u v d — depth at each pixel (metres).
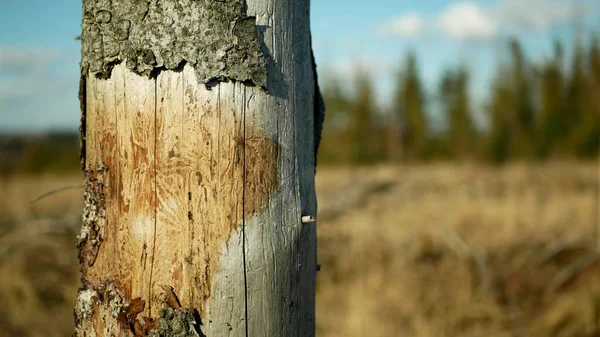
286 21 1.09
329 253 5.48
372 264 5.14
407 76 23.67
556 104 19.41
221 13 1.01
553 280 4.66
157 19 1.03
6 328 4.02
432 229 5.64
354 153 22.41
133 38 1.04
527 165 10.79
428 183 9.22
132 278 1.08
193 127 1.04
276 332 1.11
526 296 4.62
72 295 4.55
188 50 1.02
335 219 6.76
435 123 23.00
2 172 11.42
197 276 1.05
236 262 1.06
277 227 1.09
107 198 1.11
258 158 1.07
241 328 1.07
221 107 1.03
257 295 1.08
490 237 5.43
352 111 23.86
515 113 19.81
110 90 1.09
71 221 5.58
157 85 1.04
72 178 10.49
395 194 8.41
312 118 1.21
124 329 1.09
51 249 4.96
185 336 1.04
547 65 20.19
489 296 4.60
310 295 1.20
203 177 1.04
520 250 5.15
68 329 4.25
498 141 19.41
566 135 18.81
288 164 1.11
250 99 1.05
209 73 1.02
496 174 9.91
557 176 8.70
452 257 5.15
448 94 22.58
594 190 7.52
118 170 1.09
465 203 6.60
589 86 19.28
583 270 4.69
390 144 22.67
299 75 1.14
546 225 5.60
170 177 1.05
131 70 1.05
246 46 1.03
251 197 1.06
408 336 4.15
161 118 1.05
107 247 1.12
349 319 4.28
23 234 5.01
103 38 1.07
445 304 4.55
